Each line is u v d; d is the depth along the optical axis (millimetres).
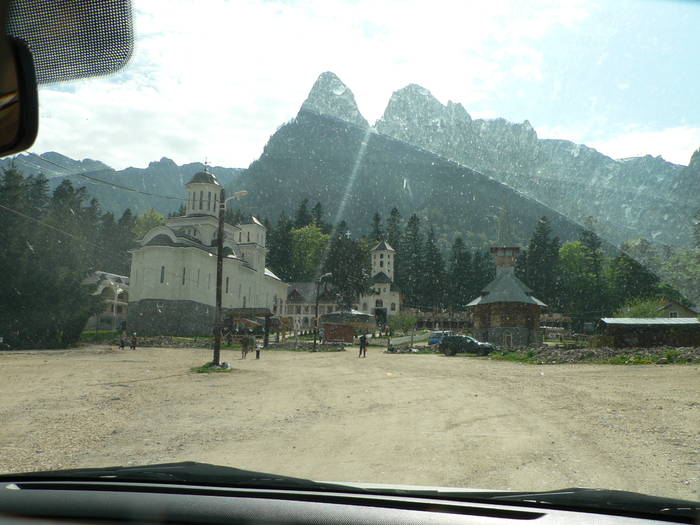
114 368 27219
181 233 77812
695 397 15555
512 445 8703
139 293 74250
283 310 109625
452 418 11664
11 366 27688
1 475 2916
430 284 141625
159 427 10492
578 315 89062
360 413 12445
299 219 165375
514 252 73562
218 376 23094
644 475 6719
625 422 11070
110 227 97875
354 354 52875
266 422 11125
